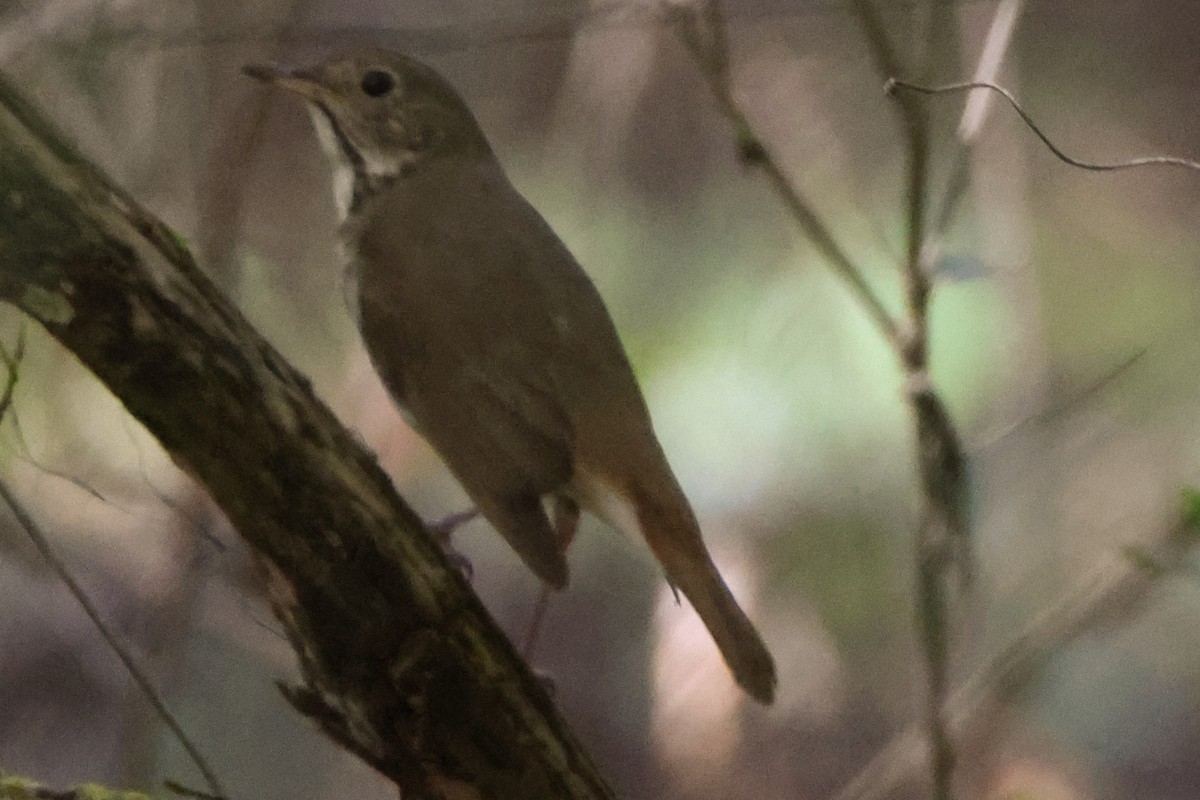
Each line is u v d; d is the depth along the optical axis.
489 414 7.01
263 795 10.55
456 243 7.34
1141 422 12.12
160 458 9.87
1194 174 13.45
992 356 10.77
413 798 5.80
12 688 10.25
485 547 12.59
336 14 11.95
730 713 10.78
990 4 11.11
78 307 4.81
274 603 5.48
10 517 9.44
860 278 7.51
